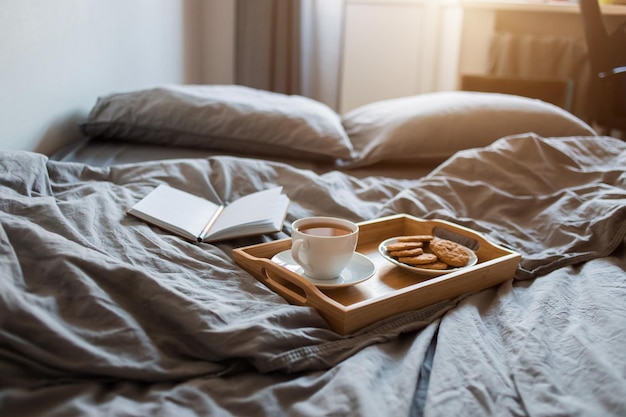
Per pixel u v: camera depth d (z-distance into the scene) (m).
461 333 0.65
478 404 0.52
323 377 0.57
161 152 1.43
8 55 1.10
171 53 2.29
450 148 1.53
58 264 0.62
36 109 1.23
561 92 2.78
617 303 0.72
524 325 0.68
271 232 0.90
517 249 0.98
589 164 1.26
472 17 2.78
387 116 1.63
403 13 2.89
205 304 0.64
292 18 2.59
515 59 2.79
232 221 0.91
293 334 0.61
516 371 0.58
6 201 0.77
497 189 1.16
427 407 0.51
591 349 0.60
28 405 0.49
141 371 0.54
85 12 1.47
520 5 2.63
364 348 0.63
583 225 0.99
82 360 0.53
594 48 2.14
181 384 0.55
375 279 0.79
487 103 1.62
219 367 0.58
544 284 0.82
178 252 0.80
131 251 0.77
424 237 0.90
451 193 1.14
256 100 1.58
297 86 2.66
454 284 0.75
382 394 0.54
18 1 1.12
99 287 0.62
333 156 1.46
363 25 2.90
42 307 0.57
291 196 1.11
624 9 2.29
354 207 1.10
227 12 2.77
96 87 1.57
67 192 0.96
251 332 0.59
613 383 0.53
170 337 0.60
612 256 0.93
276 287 0.75
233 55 2.81
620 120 2.19
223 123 1.43
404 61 2.96
